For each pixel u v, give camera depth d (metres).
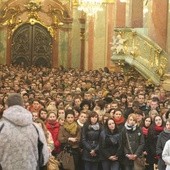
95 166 9.77
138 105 12.12
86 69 29.52
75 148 9.77
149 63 19.06
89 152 9.65
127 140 9.52
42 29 34.03
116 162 9.59
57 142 9.70
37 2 33.66
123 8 25.55
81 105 11.80
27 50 34.00
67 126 9.81
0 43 33.75
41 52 34.06
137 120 10.08
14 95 6.22
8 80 18.61
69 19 33.84
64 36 34.00
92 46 29.31
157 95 13.90
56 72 26.05
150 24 19.11
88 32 29.59
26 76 21.91
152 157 9.77
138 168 9.58
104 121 9.83
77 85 17.30
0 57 33.81
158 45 18.73
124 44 19.89
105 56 28.70
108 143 9.53
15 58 33.97
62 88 17.66
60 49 34.06
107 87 16.91
